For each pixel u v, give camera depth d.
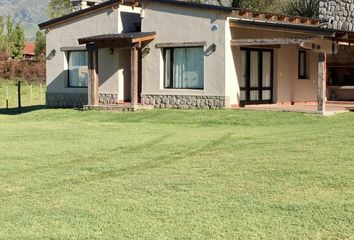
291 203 6.65
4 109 24.73
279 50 20.31
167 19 19.48
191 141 12.11
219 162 9.39
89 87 20.41
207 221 6.03
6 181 8.24
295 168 8.62
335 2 24.61
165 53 19.77
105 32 21.52
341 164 8.85
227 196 7.05
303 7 32.19
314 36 16.55
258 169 8.65
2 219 6.24
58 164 9.59
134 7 21.30
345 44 19.92
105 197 7.14
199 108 18.69
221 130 14.20
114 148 11.36
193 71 19.14
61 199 7.09
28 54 67.56
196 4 18.50
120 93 21.23
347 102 21.84
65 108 21.80
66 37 22.80
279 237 5.49
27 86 39.97
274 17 19.58
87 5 25.34
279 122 15.34
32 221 6.14
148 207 6.62
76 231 5.76
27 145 12.07
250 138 12.34
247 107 18.25
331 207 6.45
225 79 18.14
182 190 7.43
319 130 13.33
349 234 5.55
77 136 13.59
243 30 18.78
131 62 19.42
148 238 5.52
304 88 21.69
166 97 19.56
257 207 6.52
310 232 5.62
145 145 11.68
